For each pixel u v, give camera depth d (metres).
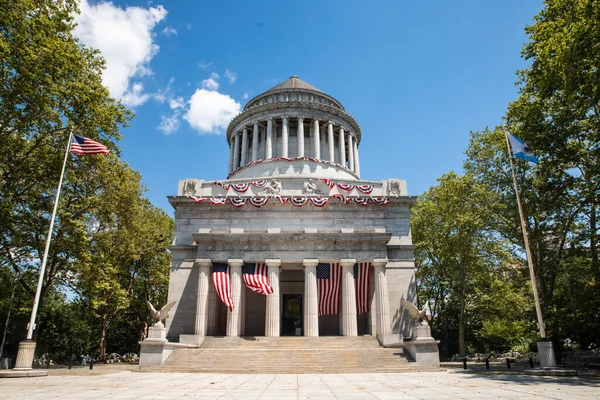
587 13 25.59
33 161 34.88
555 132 33.59
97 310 54.38
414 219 60.22
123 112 40.19
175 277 45.47
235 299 41.69
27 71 29.50
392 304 44.69
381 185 52.41
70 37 33.69
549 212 37.66
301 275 51.53
